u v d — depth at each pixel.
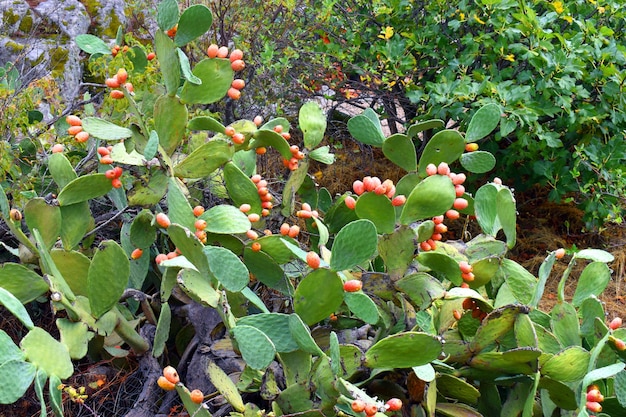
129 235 3.52
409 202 3.01
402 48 5.75
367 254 2.65
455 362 3.07
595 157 5.36
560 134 5.73
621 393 2.67
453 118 5.44
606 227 5.86
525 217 6.25
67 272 3.20
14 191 3.74
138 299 3.39
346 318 3.43
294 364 2.72
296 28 6.13
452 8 5.75
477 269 3.20
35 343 2.56
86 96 4.55
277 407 2.72
